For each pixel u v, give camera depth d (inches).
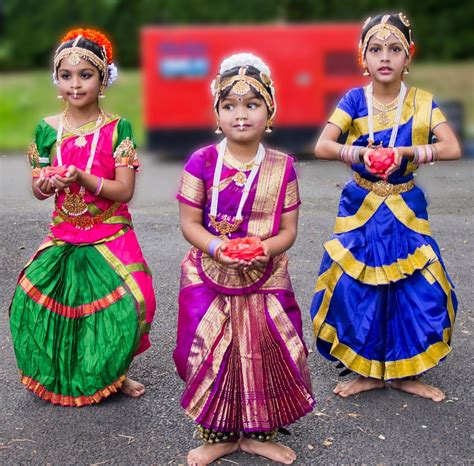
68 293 142.9
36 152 144.3
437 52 735.1
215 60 412.8
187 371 122.2
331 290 145.4
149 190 334.0
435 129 138.5
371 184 142.1
